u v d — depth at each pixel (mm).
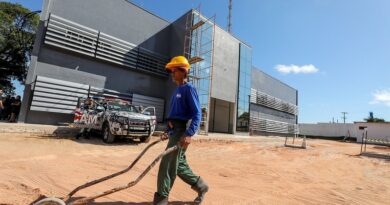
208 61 20516
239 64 24500
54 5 14016
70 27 14336
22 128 10500
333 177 5887
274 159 8609
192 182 3084
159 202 2686
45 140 9062
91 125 10359
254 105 28344
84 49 14773
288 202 3561
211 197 3545
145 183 4137
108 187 3736
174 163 2738
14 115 12953
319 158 9672
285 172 6137
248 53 26031
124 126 9703
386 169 7844
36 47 13234
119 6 17062
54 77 13805
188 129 2629
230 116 23766
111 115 10016
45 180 3914
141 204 3105
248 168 6391
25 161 5207
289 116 37312
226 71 22641
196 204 3117
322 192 4281
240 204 3295
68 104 13945
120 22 16969
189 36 18922
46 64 13562
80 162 5645
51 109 13289
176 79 2955
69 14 14531
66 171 4621
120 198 3271
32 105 12648
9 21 20266
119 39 16672
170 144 2738
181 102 2812
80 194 3318
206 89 19891
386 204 3791
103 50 15648
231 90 23094
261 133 29344
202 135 17156
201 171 5609
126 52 16953
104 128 10219
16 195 3139
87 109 10633
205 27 20484
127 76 17172
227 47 23078
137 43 17859
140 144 10250
